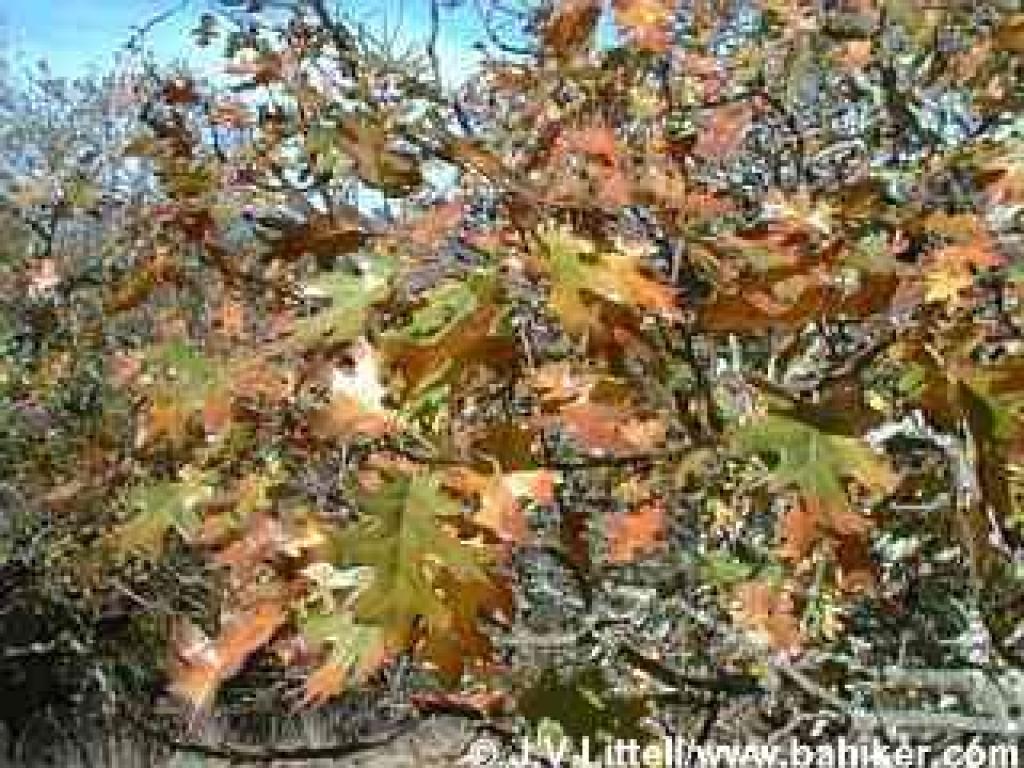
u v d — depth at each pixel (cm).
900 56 365
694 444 174
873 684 277
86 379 495
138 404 260
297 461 229
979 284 221
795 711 277
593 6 218
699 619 272
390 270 172
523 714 199
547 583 313
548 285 166
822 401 161
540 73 234
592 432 174
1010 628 245
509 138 230
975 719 246
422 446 167
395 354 162
